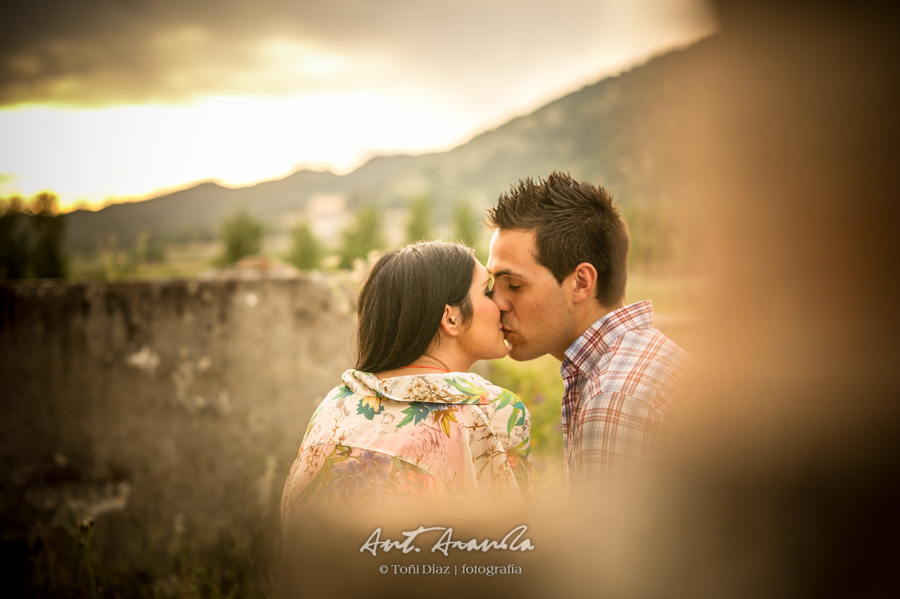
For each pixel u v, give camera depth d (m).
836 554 0.34
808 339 0.33
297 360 3.39
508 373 4.50
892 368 0.31
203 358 3.31
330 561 1.05
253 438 3.32
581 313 1.50
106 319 3.22
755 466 0.36
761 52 0.33
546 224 1.47
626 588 0.46
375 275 1.34
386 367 1.28
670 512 0.41
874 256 0.31
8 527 3.06
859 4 0.31
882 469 0.32
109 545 3.13
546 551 0.59
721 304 0.36
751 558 0.37
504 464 1.15
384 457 1.11
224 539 3.18
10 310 3.15
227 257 22.75
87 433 3.18
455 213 23.84
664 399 1.12
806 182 0.32
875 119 0.31
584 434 1.19
